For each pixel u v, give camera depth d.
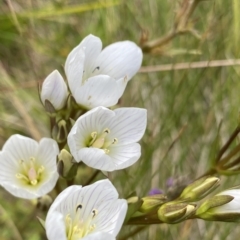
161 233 0.30
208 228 0.31
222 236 0.30
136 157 0.20
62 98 0.21
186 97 0.30
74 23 0.36
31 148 0.21
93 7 0.33
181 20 0.30
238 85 0.31
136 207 0.20
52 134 0.21
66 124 0.20
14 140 0.21
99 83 0.20
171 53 0.30
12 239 0.30
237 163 0.23
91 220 0.18
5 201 0.32
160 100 0.33
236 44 0.29
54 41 0.35
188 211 0.20
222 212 0.20
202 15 0.34
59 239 0.17
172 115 0.30
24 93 0.34
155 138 0.30
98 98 0.20
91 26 0.35
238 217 0.20
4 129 0.33
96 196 0.18
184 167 0.32
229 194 0.21
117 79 0.22
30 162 0.21
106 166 0.19
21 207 0.32
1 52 0.36
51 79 0.20
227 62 0.30
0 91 0.33
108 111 0.19
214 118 0.33
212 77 0.33
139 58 0.22
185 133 0.32
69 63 0.20
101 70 0.21
